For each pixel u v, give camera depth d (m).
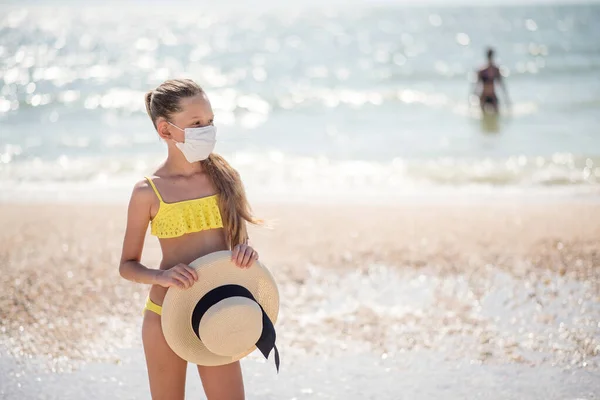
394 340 5.47
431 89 23.89
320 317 5.99
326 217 9.38
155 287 3.38
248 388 4.70
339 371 4.95
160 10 70.06
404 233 8.52
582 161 13.18
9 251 7.84
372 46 35.66
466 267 7.20
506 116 18.66
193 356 3.27
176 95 3.24
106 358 5.20
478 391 4.59
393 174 12.62
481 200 10.48
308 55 32.75
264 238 8.34
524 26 43.88
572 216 9.14
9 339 5.53
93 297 6.48
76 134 16.92
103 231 8.73
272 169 13.16
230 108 20.70
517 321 5.79
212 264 3.21
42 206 10.16
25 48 34.59
